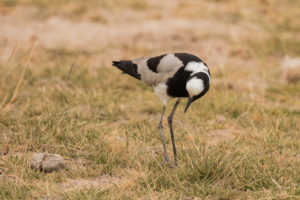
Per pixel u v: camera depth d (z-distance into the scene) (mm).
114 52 18672
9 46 18391
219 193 8250
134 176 8812
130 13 23641
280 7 26266
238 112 13195
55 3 23891
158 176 8695
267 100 14469
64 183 8602
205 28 22047
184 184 8609
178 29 21547
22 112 12109
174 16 23484
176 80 9625
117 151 9797
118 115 12742
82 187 8406
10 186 8188
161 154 10125
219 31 21734
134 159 9602
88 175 8992
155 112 13109
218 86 15219
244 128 12164
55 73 15641
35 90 13969
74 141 10445
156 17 23031
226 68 17047
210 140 11281
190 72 9414
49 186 8281
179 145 10766
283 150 10352
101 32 20984
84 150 10086
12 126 11148
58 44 19078
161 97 10195
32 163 9062
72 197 7828
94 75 15555
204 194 8242
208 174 8781
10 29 20500
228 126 12359
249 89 15125
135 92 14523
